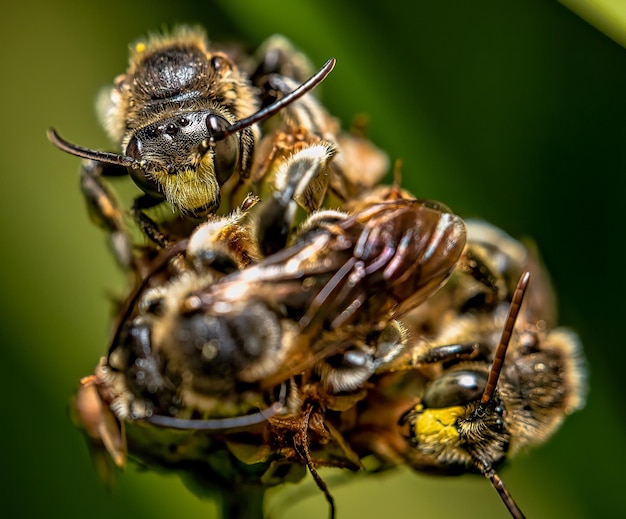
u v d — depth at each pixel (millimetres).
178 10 85
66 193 83
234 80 72
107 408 67
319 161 66
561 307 80
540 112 81
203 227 65
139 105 71
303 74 79
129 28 85
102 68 85
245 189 70
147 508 77
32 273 81
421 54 81
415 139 80
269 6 79
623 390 79
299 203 65
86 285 81
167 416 64
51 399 78
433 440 67
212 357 62
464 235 64
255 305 63
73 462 77
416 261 64
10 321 79
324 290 63
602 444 79
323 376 65
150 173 69
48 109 84
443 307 70
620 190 80
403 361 67
